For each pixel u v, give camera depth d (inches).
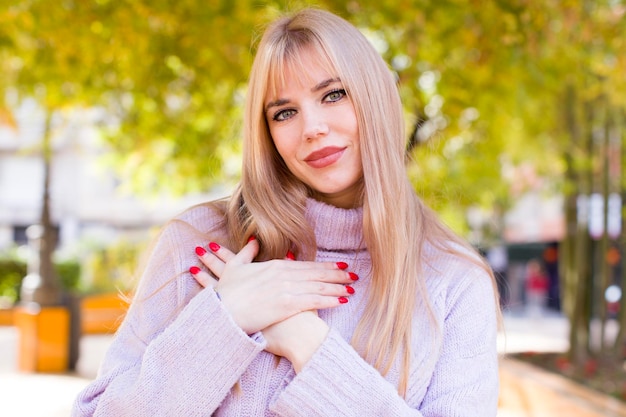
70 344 363.3
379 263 68.7
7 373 350.6
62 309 359.3
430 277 72.1
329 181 68.9
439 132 254.4
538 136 406.6
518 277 1062.4
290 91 68.1
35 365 354.3
